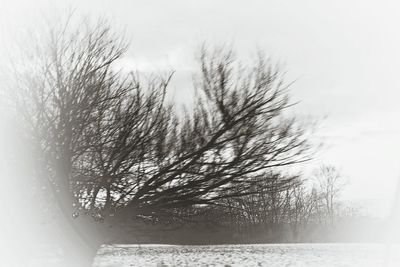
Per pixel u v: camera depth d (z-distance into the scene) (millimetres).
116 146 14219
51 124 14609
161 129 14031
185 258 54906
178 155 13695
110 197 14648
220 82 13375
